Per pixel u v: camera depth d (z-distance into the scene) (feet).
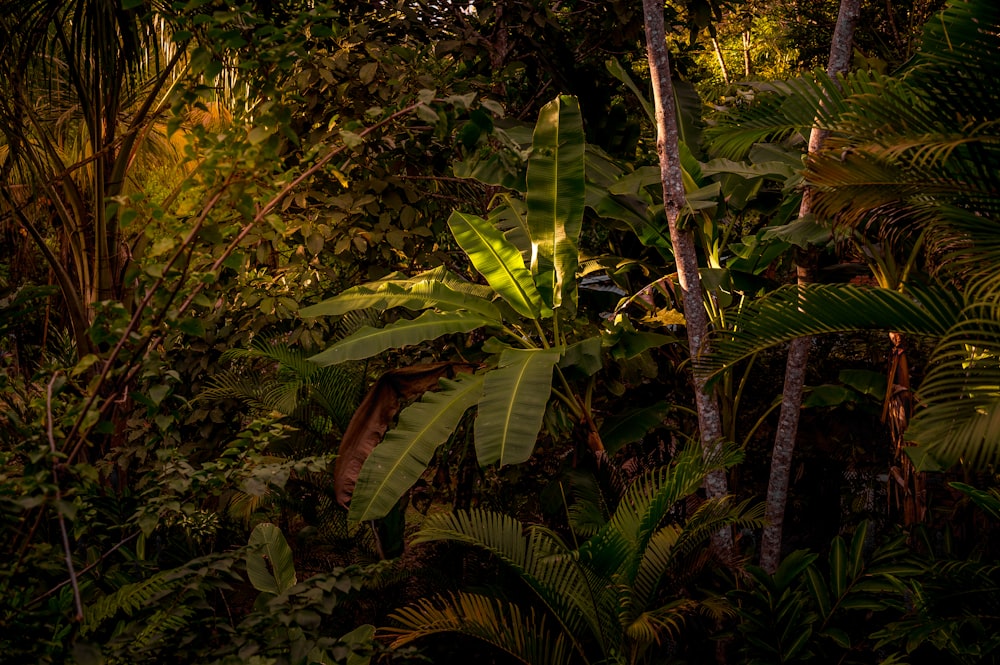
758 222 20.38
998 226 9.85
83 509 8.04
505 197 19.19
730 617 13.84
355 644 7.11
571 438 17.37
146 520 7.25
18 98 18.02
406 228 18.90
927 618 11.39
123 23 17.21
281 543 13.26
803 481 18.29
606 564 11.85
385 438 13.74
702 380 14.67
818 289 11.36
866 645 13.25
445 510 19.66
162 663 6.88
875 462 17.74
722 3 23.21
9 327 10.40
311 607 7.10
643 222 16.63
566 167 15.11
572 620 12.58
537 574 12.08
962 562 11.84
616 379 17.76
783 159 17.20
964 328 10.39
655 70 14.21
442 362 16.20
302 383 17.63
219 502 16.60
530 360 14.16
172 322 7.03
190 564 7.35
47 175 19.31
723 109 19.67
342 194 18.47
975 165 9.77
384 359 19.71
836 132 10.79
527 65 23.56
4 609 6.39
